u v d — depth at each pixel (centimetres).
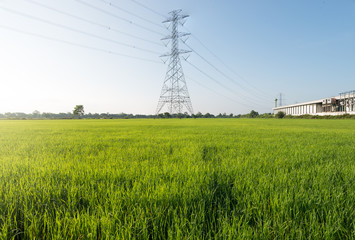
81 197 206
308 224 155
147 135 1024
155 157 445
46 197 209
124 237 144
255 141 745
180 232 142
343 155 455
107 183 241
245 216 170
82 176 279
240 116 12675
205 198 200
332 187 232
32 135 1066
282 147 585
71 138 897
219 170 302
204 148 572
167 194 199
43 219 168
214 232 149
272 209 181
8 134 1143
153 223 155
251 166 340
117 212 172
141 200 194
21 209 180
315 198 196
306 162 378
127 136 969
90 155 462
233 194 212
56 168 331
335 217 162
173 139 825
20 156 476
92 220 157
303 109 8544
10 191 216
